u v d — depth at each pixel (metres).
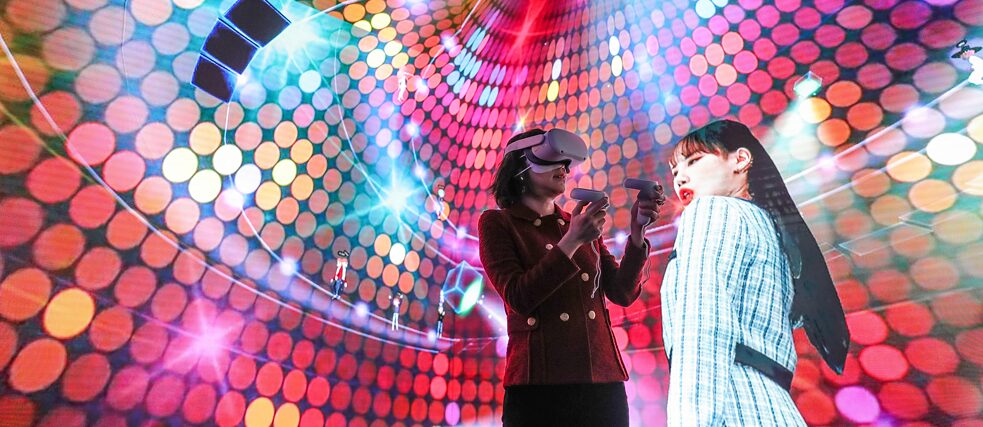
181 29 2.48
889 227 2.81
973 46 2.79
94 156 2.09
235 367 2.58
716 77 3.57
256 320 2.72
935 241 2.68
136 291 2.20
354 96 3.51
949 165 2.73
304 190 3.12
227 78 2.71
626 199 3.77
